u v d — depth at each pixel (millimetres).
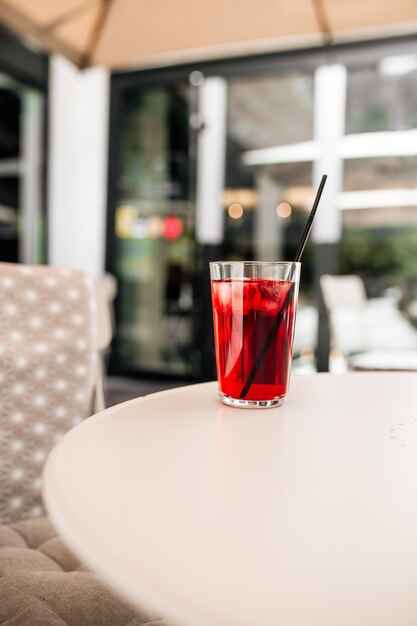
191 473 429
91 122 4996
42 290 1187
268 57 4410
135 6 2855
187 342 5047
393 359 2713
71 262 5090
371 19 2881
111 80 4918
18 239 4797
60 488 393
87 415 1210
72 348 1197
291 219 4848
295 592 263
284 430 566
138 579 273
